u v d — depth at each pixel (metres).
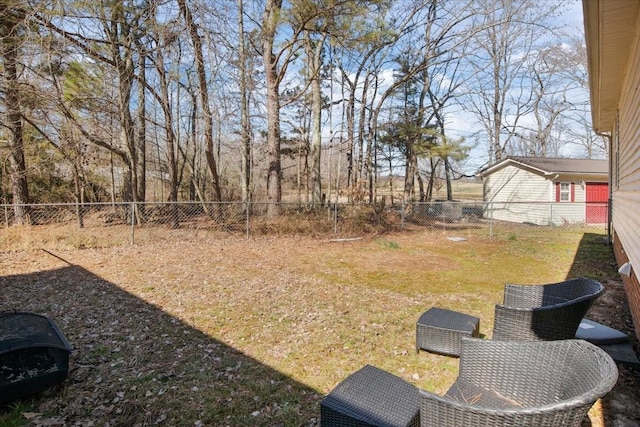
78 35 8.66
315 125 14.81
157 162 18.42
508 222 16.09
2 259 7.05
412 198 19.39
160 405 2.59
